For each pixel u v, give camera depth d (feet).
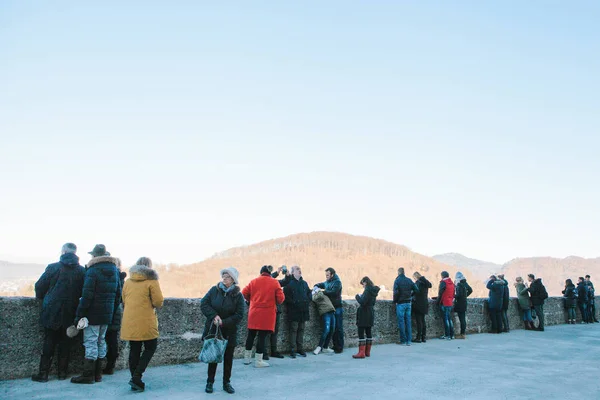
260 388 23.31
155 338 22.41
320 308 35.17
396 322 42.50
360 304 34.01
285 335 34.14
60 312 22.62
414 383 25.43
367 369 29.04
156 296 22.25
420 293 42.27
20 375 23.15
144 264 23.09
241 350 32.14
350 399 21.71
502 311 52.13
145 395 21.11
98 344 23.18
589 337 48.29
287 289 33.06
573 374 29.32
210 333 21.81
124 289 22.59
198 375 25.80
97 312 22.49
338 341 35.86
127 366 26.50
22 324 23.43
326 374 27.14
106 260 23.31
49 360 22.90
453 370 29.43
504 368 30.66
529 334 50.67
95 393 21.08
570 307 63.41
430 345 40.63
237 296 22.53
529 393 24.00
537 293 54.90
